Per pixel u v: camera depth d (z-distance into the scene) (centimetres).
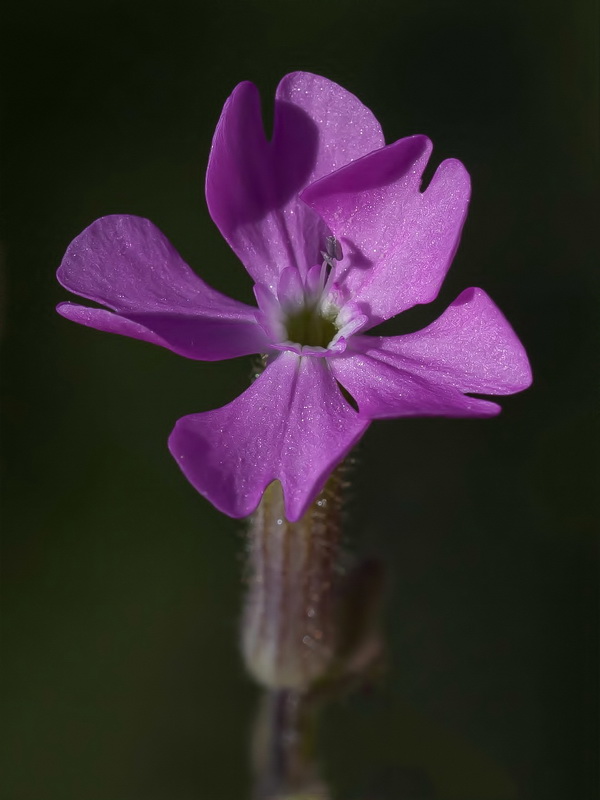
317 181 12
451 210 12
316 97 13
